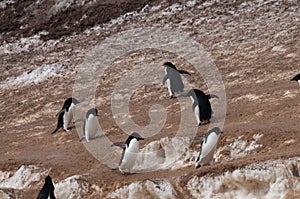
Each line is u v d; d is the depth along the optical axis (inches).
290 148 1549.0
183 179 1523.1
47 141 2160.4
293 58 2477.9
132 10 3850.9
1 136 2399.1
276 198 1405.0
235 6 3405.5
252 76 2372.0
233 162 1513.3
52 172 1849.2
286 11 3117.6
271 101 1975.9
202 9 3526.1
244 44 2834.6
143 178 1585.9
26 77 3245.6
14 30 4050.2
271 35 2847.0
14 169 1967.3
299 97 1947.6
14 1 4370.1
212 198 1472.7
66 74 3127.5
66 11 4092.0
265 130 1653.5
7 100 2940.5
